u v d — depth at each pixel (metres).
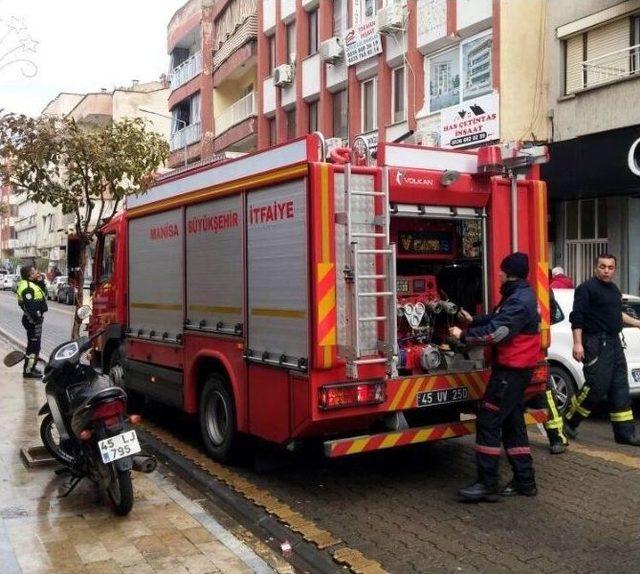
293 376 5.51
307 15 24.23
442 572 4.42
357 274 5.23
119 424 5.20
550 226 16.08
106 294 9.41
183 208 7.25
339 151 5.53
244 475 6.53
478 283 6.63
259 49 27.39
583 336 7.46
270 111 26.78
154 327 7.99
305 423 5.37
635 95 13.70
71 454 5.89
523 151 6.03
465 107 16.73
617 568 4.42
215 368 6.96
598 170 14.11
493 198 6.30
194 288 7.07
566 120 15.25
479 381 6.07
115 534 4.86
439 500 5.75
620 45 14.32
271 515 5.49
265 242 5.87
